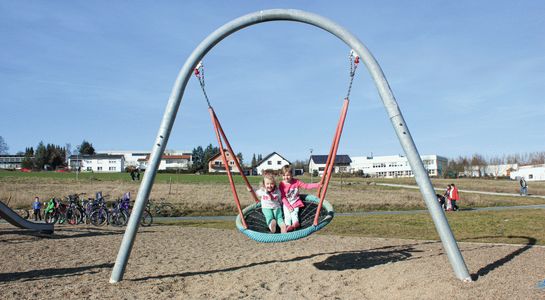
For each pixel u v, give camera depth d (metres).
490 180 78.56
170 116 7.81
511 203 33.81
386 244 11.84
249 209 8.30
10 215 14.65
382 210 28.69
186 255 10.33
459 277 6.77
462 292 6.08
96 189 39.03
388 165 103.12
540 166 85.12
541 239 12.14
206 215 26.08
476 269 7.53
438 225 6.98
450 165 105.50
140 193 7.64
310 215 8.44
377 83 7.27
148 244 12.45
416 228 16.48
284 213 8.09
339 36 7.44
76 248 11.70
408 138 7.18
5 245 12.38
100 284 7.30
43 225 15.40
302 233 7.02
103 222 20.61
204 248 11.55
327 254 10.20
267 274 8.07
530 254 9.28
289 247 11.62
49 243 12.84
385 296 6.29
